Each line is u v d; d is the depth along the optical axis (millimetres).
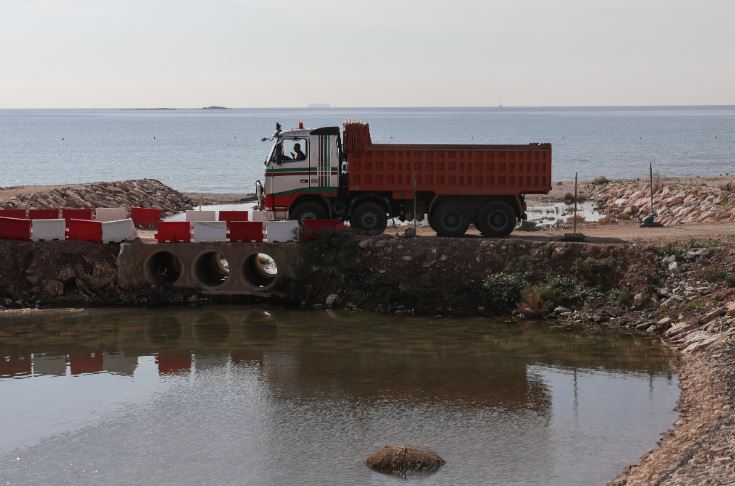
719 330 25109
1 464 17672
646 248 30000
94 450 18359
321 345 26297
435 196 32656
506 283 29766
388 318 29359
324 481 16625
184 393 22000
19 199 47875
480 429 19281
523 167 32500
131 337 27484
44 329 28500
